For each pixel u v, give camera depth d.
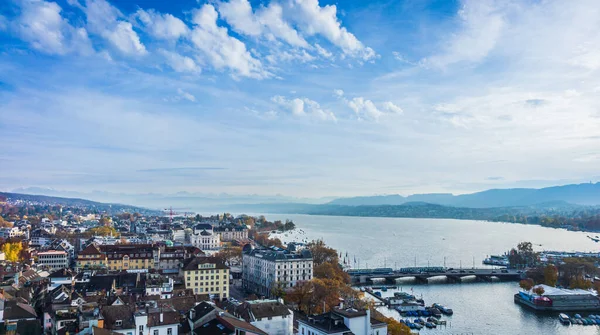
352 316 173.50
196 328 180.12
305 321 180.25
